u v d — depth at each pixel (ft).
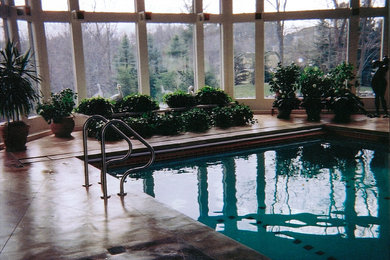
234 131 28.84
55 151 23.29
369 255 11.55
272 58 38.91
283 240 12.76
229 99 36.22
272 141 28.02
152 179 20.11
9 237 10.48
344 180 19.16
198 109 31.12
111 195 14.17
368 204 15.87
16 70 23.22
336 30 37.47
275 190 17.97
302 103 33.60
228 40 39.11
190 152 24.95
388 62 32.71
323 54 38.24
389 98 36.68
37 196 14.33
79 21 32.71
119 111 31.50
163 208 12.64
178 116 29.50
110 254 9.23
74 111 30.83
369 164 21.90
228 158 24.31
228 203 16.44
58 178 16.99
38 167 19.29
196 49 38.06
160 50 37.04
